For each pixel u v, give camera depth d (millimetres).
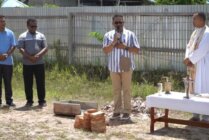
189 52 10883
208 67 10734
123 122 11234
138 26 16859
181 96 10102
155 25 16500
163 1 20562
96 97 14445
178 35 16047
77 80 16641
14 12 20156
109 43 11219
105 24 17641
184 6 15992
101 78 16844
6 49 12891
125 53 11211
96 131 10234
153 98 10141
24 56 13016
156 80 15805
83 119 10484
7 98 13086
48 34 19047
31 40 13000
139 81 16094
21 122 11219
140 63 16828
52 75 17344
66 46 18609
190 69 10914
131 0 33750
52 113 12266
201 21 10609
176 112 12195
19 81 16719
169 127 10781
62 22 18672
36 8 19500
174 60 16203
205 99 9758
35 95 14680
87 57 18062
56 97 14406
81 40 18156
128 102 11367
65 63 18484
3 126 10797
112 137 9875
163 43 16359
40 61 13102
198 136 10039
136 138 9820
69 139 9695
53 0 34750
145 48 16688
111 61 11312
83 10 18234
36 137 9883
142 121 11352
